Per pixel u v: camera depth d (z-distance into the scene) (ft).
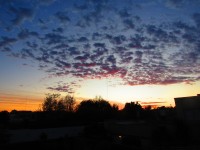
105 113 198.39
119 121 136.56
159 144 92.58
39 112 211.82
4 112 182.91
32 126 150.00
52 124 158.81
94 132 123.65
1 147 91.76
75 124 164.66
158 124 104.37
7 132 105.29
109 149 92.79
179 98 106.01
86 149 96.78
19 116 222.07
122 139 107.76
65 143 100.17
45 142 100.89
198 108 99.60
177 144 89.30
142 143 100.37
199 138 94.79
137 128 108.37
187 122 100.78
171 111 137.39
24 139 106.52
